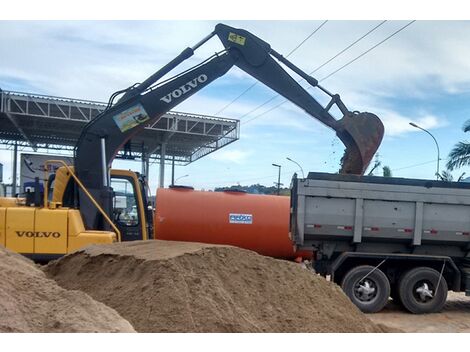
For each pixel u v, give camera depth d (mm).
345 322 5691
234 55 11617
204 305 4648
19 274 4531
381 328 6102
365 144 11398
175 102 11109
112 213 9844
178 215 12305
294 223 9914
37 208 8367
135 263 5188
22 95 26172
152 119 10938
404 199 9797
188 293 4695
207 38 11477
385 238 9883
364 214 9766
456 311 10047
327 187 9711
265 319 5082
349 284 9609
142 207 10477
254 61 11711
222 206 12602
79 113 28094
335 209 9750
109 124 10539
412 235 9844
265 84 11820
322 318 5523
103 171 10109
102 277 5402
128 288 4891
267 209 12797
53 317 3855
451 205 9906
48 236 8188
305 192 9711
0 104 25891
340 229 9742
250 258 5852
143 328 4324
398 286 9836
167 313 4457
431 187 9922
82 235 8273
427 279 9742
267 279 5637
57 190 9672
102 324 3910
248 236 12617
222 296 4910
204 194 12812
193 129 30594
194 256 5242
